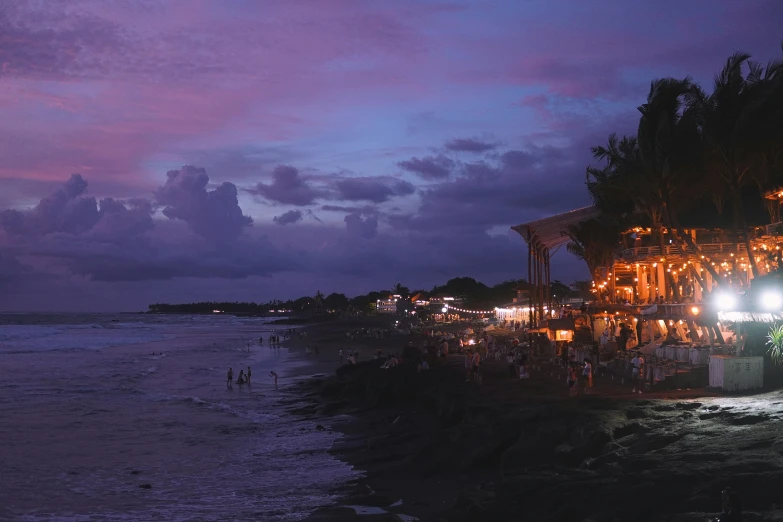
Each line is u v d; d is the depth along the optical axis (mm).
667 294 50875
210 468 27172
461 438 25438
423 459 25344
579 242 70562
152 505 21672
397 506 20875
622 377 35438
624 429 20766
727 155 37938
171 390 55250
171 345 125688
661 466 15086
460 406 30938
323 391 49625
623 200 51250
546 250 67500
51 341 133875
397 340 124688
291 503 21594
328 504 21312
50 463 28094
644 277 52406
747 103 36812
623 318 50750
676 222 40750
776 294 26516
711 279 48219
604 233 62781
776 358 26484
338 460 28125
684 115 40031
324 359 89750
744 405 21234
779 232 39594
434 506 20641
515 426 24375
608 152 46469
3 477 25641
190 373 70688
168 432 35531
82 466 27578
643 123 41125
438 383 41969
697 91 39000
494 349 59812
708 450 16047
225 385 59156
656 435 18531
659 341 39094
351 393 46156
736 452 15383
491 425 25203
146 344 128750
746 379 25859
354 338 132750
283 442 32656
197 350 110750
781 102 36000
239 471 26547
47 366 77750
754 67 37719
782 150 37344
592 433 20469
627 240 55750
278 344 125188
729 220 50000
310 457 28891
